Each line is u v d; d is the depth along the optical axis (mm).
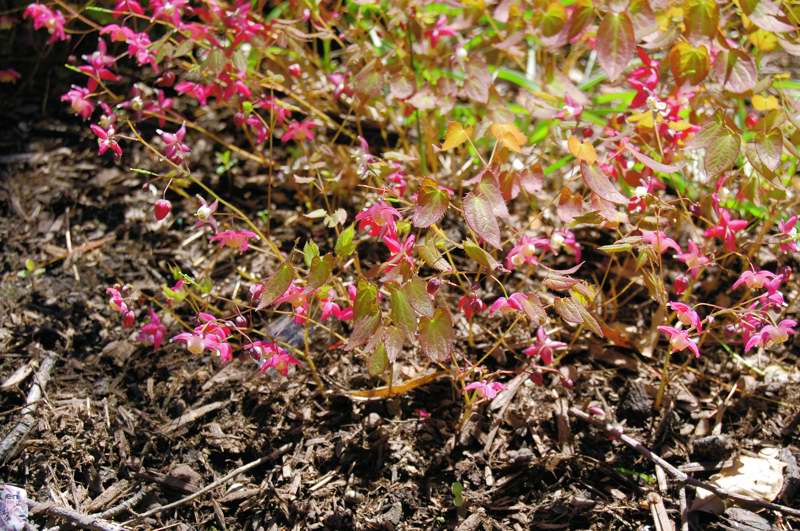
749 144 914
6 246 1085
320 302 943
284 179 1134
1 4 1212
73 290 1054
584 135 1003
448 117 1107
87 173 1141
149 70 1217
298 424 970
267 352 921
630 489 933
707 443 946
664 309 948
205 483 942
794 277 1047
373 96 986
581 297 912
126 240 1094
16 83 1213
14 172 1140
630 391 976
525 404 974
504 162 925
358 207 1104
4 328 1023
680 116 1039
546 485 937
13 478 938
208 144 1163
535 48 1216
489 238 856
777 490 924
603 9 901
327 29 1032
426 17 1029
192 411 979
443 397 982
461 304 908
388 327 884
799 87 1098
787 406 974
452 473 941
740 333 996
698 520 917
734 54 912
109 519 919
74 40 1221
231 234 929
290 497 931
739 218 1052
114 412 977
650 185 952
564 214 914
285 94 1150
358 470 945
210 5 1015
